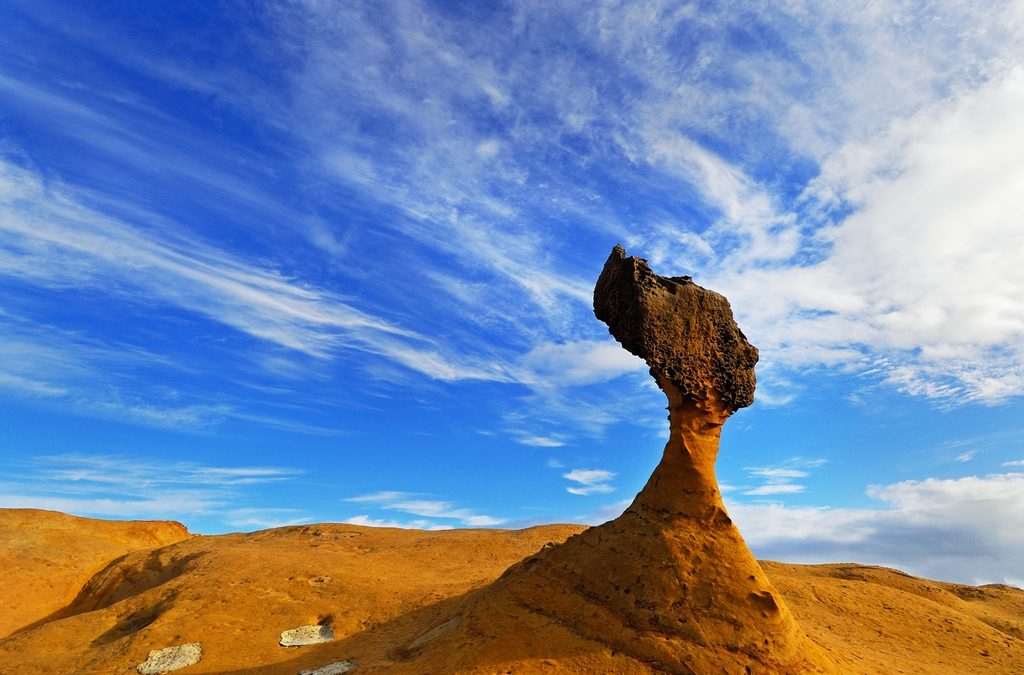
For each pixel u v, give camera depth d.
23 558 35.56
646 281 14.80
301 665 16.27
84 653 18.33
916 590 31.39
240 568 23.06
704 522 14.60
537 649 13.35
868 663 17.38
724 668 12.84
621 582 14.16
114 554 38.88
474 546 30.97
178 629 18.25
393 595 21.02
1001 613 31.09
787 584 26.53
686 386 14.70
